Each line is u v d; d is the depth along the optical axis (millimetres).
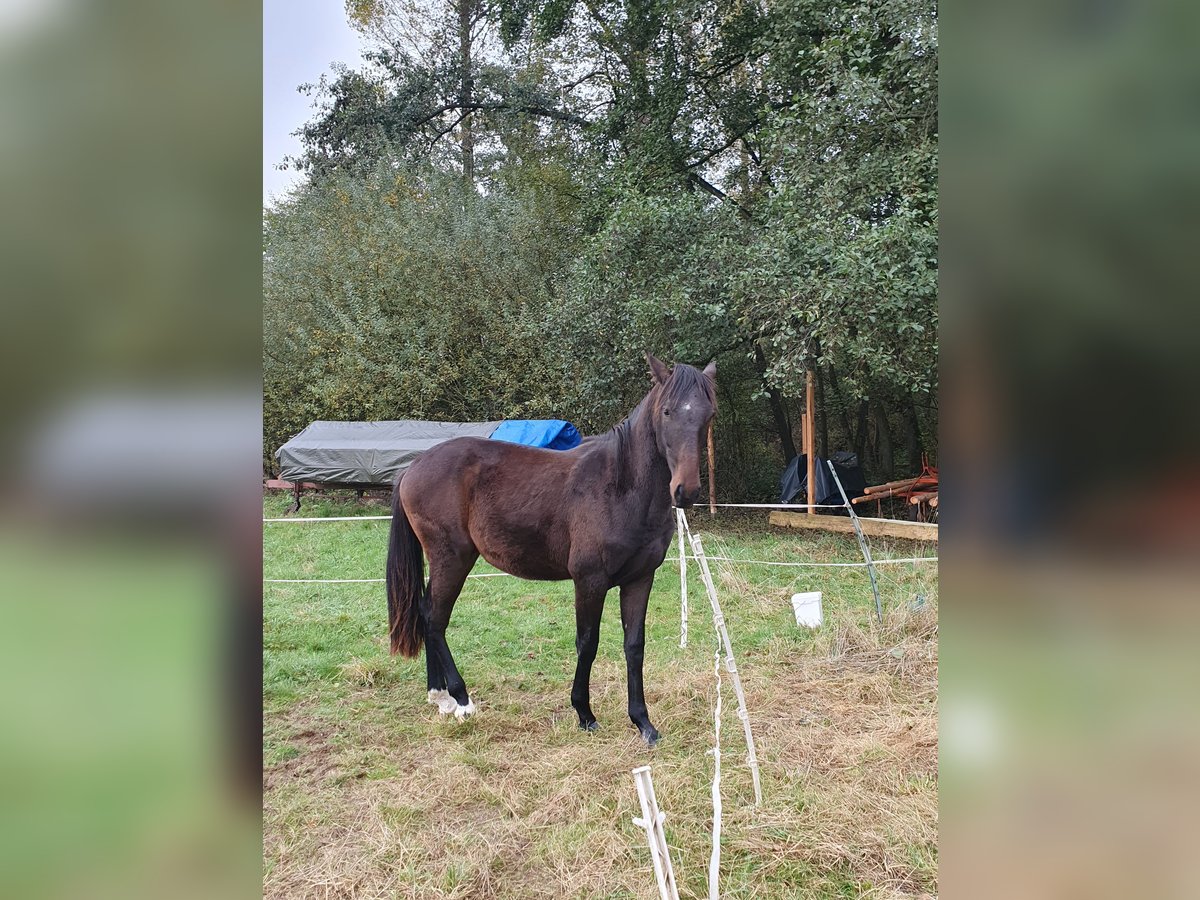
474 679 4281
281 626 5285
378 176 13938
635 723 3445
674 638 4871
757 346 9719
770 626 5043
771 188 8984
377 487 10750
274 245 14281
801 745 3277
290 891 2385
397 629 3850
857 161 7383
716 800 2162
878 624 4777
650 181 11375
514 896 2375
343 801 2941
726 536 8445
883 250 6484
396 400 12328
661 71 11617
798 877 2408
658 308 8578
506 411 11891
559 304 10945
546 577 3750
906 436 11953
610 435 3465
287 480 10734
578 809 2838
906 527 6797
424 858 2557
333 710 3863
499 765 3211
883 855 2492
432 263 12594
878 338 6836
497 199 13430
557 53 13641
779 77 9266
